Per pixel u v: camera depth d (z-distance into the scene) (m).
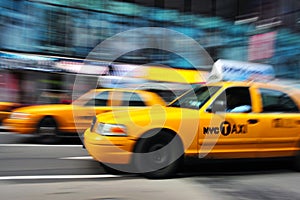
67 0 15.96
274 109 5.78
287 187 5.04
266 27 19.44
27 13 15.06
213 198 4.42
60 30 15.68
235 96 5.62
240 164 6.43
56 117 8.50
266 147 5.62
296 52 19.28
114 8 16.94
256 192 4.74
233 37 19.11
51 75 14.59
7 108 10.59
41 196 4.35
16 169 5.78
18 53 14.45
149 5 17.72
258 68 10.40
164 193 4.57
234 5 19.30
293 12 19.62
